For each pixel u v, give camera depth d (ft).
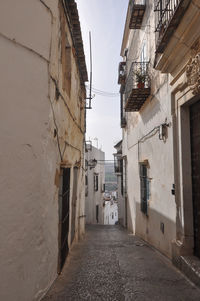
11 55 7.54
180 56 12.46
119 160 49.14
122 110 44.04
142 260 14.32
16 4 7.87
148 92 20.61
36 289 8.20
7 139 7.23
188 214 12.86
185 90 12.71
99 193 72.90
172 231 14.38
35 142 8.30
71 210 17.22
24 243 7.59
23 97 7.88
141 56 24.91
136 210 28.81
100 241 22.76
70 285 9.92
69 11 14.34
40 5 8.95
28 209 7.82
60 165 12.21
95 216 62.85
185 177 13.16
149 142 21.18
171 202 14.61
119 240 23.77
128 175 36.50
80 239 24.08
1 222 6.88
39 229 8.40
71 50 16.43
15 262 7.20
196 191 12.60
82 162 27.99
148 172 21.59
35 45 8.52
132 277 11.11
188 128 13.56
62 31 12.59
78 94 22.09
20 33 7.91
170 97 14.78
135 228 29.63
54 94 10.38
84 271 11.83
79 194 24.38
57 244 10.82
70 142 16.85
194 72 10.94
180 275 11.51
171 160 14.57
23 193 7.66
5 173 7.11
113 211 126.11
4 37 7.38
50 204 9.70
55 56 10.52
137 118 27.89
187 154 13.35
